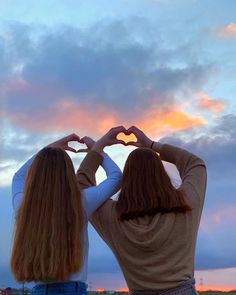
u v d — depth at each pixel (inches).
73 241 49.3
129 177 55.8
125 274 54.9
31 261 48.2
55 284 48.8
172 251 53.5
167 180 55.7
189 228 54.5
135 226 53.8
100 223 55.9
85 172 60.4
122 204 54.8
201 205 57.2
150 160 56.1
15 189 56.7
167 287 52.7
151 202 54.3
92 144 65.9
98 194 55.3
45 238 48.8
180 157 61.2
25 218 50.0
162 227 53.4
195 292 53.7
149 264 53.2
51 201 50.2
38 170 51.7
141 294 53.6
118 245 54.6
